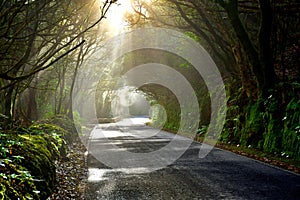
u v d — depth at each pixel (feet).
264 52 52.42
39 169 20.39
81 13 30.60
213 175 30.76
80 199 23.12
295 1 56.29
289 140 40.86
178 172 33.01
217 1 53.47
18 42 22.45
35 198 17.20
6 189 14.29
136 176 31.63
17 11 16.84
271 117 47.09
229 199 22.24
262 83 53.21
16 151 19.65
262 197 22.48
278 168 33.68
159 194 24.17
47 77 69.10
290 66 62.03
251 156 43.24
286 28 60.13
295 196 22.57
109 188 26.55
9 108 30.91
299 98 44.01
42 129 39.14
